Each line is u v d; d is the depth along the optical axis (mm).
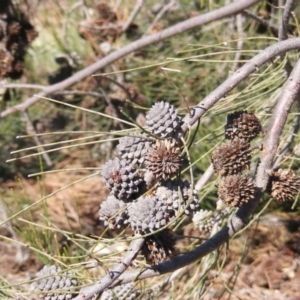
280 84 930
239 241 1359
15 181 1577
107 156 1576
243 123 692
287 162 1016
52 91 1302
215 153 682
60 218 1425
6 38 1310
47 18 1669
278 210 1429
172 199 645
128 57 1508
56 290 660
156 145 651
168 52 1496
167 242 652
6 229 1419
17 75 1334
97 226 1424
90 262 687
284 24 855
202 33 1470
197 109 669
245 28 1393
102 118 1592
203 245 680
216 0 1487
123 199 649
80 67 1612
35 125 1598
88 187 1527
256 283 1286
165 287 1009
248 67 692
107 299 809
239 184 667
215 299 1242
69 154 1607
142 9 1596
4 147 1601
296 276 1297
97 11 1512
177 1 1490
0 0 1320
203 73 1442
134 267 710
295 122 921
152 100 1518
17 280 1297
